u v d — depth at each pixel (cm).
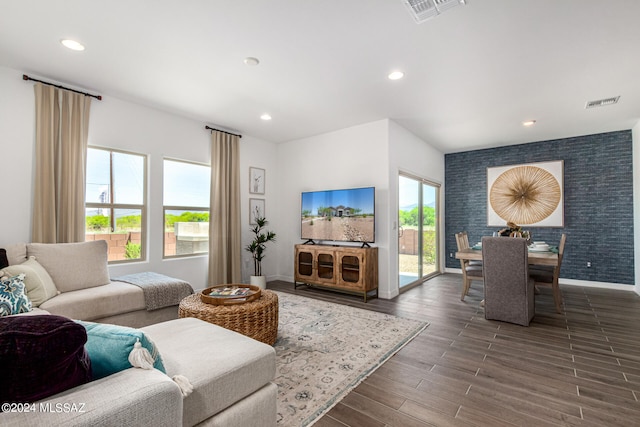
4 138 295
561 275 547
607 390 202
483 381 213
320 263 479
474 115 434
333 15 220
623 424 169
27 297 227
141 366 101
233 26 233
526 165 586
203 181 474
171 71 306
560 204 552
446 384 209
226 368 133
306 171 548
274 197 588
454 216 666
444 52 269
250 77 318
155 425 91
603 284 512
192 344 156
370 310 380
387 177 448
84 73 310
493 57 277
